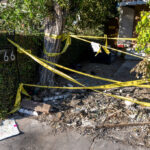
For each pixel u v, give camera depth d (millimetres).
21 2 4070
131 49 10469
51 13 4246
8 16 4176
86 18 7941
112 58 9312
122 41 11461
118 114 3627
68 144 2957
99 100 4238
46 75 4574
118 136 3102
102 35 10586
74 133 3213
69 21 5250
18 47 3545
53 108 3951
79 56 8742
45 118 3629
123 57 10086
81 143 2969
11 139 3078
